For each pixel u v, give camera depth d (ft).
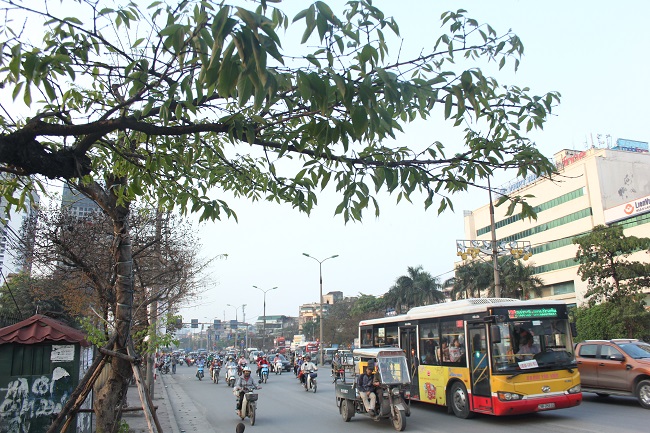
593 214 161.79
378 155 12.19
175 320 32.30
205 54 8.50
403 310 202.80
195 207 15.79
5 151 10.09
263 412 54.19
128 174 16.80
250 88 7.59
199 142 15.84
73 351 26.68
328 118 9.45
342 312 295.48
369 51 8.98
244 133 11.69
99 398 16.87
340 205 11.71
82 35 11.43
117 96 14.37
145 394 15.57
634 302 92.43
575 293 165.99
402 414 39.19
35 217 31.45
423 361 49.49
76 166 11.19
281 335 449.48
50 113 10.77
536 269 185.26
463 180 12.24
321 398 67.15
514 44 11.42
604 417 40.40
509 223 202.39
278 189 15.37
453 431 37.68
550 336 40.42
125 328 16.66
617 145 189.06
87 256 26.76
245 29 7.29
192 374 145.79
